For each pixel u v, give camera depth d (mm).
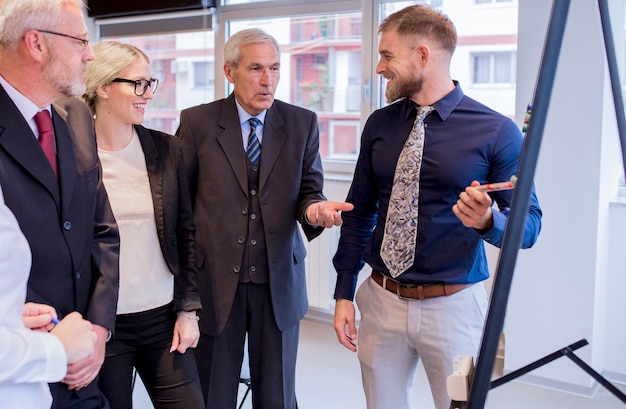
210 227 2389
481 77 3877
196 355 2432
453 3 3893
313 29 4465
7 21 1447
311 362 3922
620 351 3551
